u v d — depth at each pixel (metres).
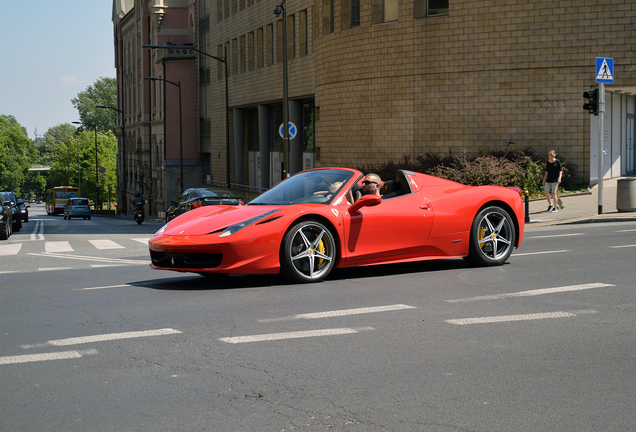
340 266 8.20
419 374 4.45
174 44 59.09
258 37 42.97
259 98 42.78
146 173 72.50
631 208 17.55
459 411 3.79
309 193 8.43
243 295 7.30
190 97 59.62
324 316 6.14
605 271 8.41
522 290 7.27
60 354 5.02
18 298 7.61
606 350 4.96
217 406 3.91
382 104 27.61
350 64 28.62
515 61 24.73
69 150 125.38
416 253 8.63
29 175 189.00
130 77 84.25
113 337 5.51
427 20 26.22
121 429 3.59
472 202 8.94
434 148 26.39
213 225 7.88
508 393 4.07
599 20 23.56
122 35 90.69
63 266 11.26
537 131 24.56
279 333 5.54
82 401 4.02
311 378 4.39
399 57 26.98
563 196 22.75
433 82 26.27
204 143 58.84
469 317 6.03
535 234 13.84
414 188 8.75
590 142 23.94
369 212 8.27
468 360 4.74
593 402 3.91
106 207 123.56
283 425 3.61
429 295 7.08
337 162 29.67
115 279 9.09
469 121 25.64
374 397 4.02
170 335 5.55
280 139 42.62
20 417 3.78
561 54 24.09
